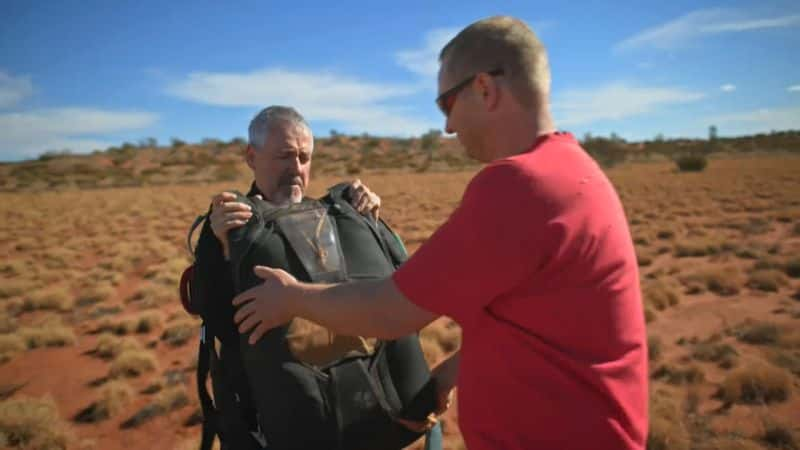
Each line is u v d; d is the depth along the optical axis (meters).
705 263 14.16
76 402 7.12
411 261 1.34
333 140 112.25
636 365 1.34
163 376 7.93
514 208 1.25
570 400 1.27
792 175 41.38
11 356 8.64
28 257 18.61
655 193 33.88
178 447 5.85
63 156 92.12
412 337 1.89
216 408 2.02
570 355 1.28
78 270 16.38
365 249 1.91
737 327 8.95
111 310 11.43
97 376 7.95
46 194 50.38
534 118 1.41
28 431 6.02
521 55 1.38
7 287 12.99
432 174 64.06
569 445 1.28
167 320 10.75
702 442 5.50
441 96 1.50
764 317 9.44
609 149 73.31
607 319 1.30
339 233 1.91
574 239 1.26
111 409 6.71
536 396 1.29
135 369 8.02
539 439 1.30
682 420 5.95
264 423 1.69
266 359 1.66
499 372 1.33
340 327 1.42
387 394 1.77
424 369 1.91
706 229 19.81
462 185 45.19
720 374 7.18
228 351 1.89
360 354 1.74
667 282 12.07
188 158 89.81
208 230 1.90
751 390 6.42
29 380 7.83
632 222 21.97
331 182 53.25
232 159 88.38
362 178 59.66
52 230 25.41
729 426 5.83
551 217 1.25
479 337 1.37
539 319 1.29
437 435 2.21
